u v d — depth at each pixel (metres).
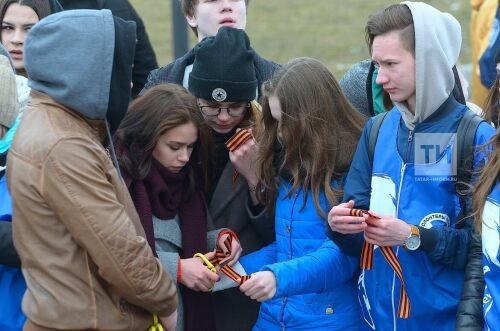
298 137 10.44
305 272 10.21
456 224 9.66
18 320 9.93
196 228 10.86
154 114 10.36
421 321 9.76
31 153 8.77
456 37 9.75
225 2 13.07
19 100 10.88
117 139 10.49
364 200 10.05
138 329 9.24
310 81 10.51
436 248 9.44
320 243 10.55
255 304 11.46
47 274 8.90
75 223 8.70
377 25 9.70
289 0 44.47
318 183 10.47
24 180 8.80
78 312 8.86
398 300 9.81
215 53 11.09
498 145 9.16
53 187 8.69
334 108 10.62
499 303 8.95
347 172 10.56
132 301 9.02
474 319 9.21
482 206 9.12
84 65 8.83
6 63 10.42
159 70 12.85
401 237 9.37
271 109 10.61
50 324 8.90
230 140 10.98
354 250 10.15
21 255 9.05
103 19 8.96
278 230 10.81
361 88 12.74
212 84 11.06
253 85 11.25
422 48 9.44
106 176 9.00
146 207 10.38
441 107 9.66
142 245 8.97
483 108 10.38
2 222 9.62
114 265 8.77
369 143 10.15
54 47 8.88
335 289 10.65
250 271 10.99
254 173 11.05
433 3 39.19
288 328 10.73
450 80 9.62
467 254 9.55
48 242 8.87
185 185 10.88
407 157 9.74
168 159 10.54
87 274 8.89
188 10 13.63
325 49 35.38
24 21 13.30
